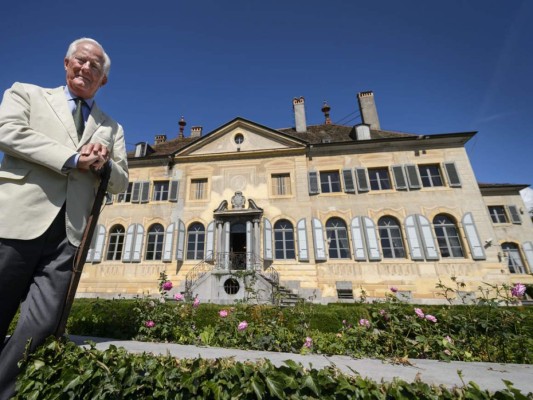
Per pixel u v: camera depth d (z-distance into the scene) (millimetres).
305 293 13398
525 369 1828
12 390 1363
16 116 1567
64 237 1655
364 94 20156
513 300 3533
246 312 4352
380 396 1229
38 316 1475
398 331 3141
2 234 1421
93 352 1478
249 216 15062
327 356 2223
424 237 13750
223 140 17234
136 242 15359
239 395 1285
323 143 15844
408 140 15352
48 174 1601
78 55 1941
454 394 1229
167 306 3988
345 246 14359
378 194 14836
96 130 1960
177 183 16297
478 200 14031
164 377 1377
